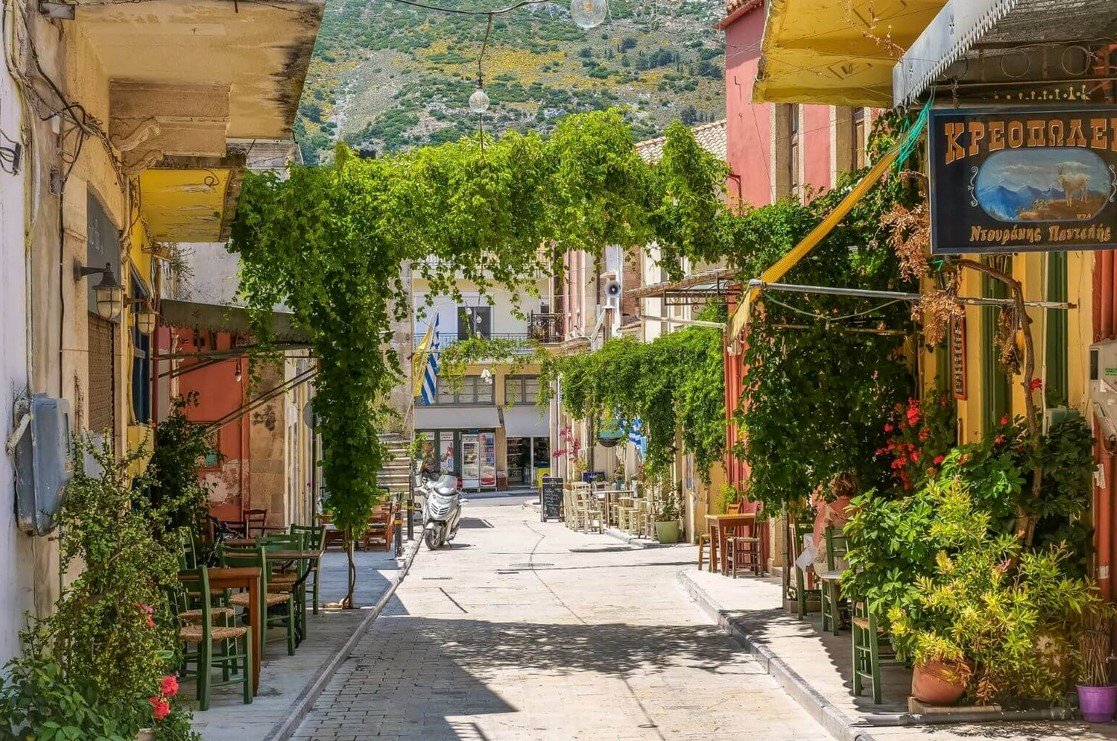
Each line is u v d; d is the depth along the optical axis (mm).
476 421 60281
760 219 16203
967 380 12305
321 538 16812
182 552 7766
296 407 29109
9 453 6746
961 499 9484
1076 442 9648
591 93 89438
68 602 7125
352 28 115750
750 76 21984
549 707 10867
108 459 7680
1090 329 9773
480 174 15562
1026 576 9492
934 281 13711
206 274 22547
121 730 6965
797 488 14672
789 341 14586
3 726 6094
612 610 18109
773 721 10133
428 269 15867
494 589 21344
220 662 10656
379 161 16031
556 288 56125
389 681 12266
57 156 8109
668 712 10594
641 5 98875
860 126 17391
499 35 101250
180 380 24281
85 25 8672
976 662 9492
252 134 12539
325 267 15570
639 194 16172
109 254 11289
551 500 43312
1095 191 7617
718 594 18359
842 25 10938
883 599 9586
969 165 7633
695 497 29719
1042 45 8133
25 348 7117
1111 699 9125
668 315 31781
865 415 14445
